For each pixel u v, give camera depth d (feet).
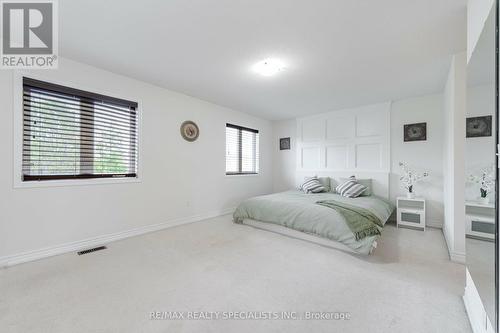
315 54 7.84
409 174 12.46
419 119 12.46
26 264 7.28
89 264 7.32
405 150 12.87
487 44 3.69
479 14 4.39
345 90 11.50
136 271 6.86
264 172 18.39
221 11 5.75
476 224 4.30
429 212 12.14
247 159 17.16
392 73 9.38
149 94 10.84
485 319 3.92
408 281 6.33
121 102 9.89
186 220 12.55
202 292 5.77
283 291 5.84
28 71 7.49
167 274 6.68
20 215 7.38
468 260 4.78
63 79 8.20
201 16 5.95
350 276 6.63
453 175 7.73
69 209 8.41
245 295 5.65
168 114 11.66
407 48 7.39
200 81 10.49
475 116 4.30
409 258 7.90
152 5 5.55
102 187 9.29
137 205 10.43
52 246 8.00
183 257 7.91
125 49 7.66
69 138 8.40
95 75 9.03
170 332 4.39
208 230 11.18
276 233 10.69
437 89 11.30
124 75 9.86
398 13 5.73
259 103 14.01
